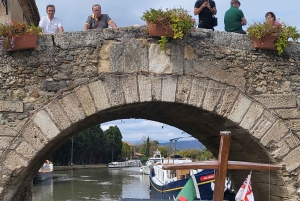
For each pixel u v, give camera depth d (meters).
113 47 6.82
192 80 7.03
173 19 6.71
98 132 66.12
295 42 7.63
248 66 7.34
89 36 6.82
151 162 43.34
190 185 5.88
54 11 7.82
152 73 6.88
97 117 7.55
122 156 88.88
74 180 35.25
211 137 9.77
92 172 49.53
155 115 9.07
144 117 9.57
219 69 7.18
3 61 6.62
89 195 24.47
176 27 6.73
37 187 28.38
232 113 7.16
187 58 7.05
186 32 6.95
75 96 6.62
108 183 32.56
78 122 6.63
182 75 6.99
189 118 8.55
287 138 7.30
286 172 7.29
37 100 6.56
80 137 57.50
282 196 7.71
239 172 9.80
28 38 6.54
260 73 7.39
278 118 7.32
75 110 6.59
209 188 13.22
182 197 5.78
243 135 7.68
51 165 33.25
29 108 6.52
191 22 6.85
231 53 7.28
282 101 7.38
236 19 8.12
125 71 6.80
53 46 6.72
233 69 7.24
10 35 6.45
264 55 7.46
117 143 77.00
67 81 6.66
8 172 6.30
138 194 25.14
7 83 6.57
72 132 7.92
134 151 99.56
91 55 6.77
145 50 6.90
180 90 6.96
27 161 6.37
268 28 7.23
